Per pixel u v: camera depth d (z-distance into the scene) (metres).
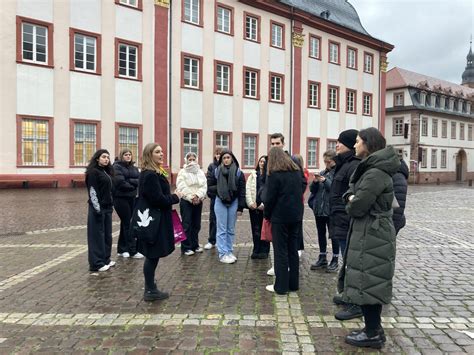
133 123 23.27
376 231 3.72
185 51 25.31
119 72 22.89
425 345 3.89
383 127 39.97
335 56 35.34
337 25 34.59
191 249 7.76
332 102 35.19
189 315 4.59
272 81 30.52
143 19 23.55
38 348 3.79
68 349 3.76
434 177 50.12
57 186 20.62
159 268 6.65
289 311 4.73
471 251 8.21
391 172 3.76
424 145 48.25
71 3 21.00
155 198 4.91
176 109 24.95
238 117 28.11
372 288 3.69
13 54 19.28
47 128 20.45
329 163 6.68
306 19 32.00
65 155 20.97
